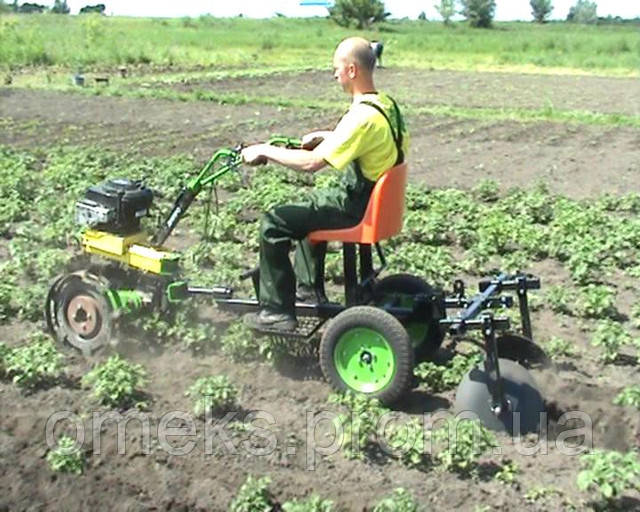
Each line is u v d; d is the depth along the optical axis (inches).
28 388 285.3
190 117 908.6
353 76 268.1
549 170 669.3
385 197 266.4
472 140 797.2
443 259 404.5
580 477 227.5
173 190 538.9
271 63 1689.2
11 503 228.7
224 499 230.5
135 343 314.7
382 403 267.6
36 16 2603.3
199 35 2148.1
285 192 519.5
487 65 1802.4
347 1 2797.7
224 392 269.9
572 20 4158.5
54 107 954.1
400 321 289.7
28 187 544.7
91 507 228.1
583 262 407.5
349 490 232.7
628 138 819.4
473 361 290.0
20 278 389.1
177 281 309.6
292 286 284.4
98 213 302.4
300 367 303.1
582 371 313.3
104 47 1587.1
